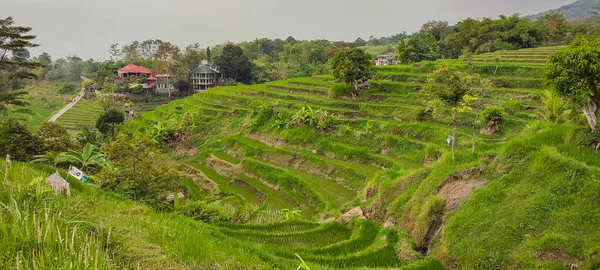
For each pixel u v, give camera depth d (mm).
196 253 8469
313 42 115812
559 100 24312
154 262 7523
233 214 23328
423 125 33188
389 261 15445
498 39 65750
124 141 22406
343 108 41938
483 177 16094
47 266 6160
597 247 10422
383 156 31203
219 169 38312
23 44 33406
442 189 17203
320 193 28031
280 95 50938
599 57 14273
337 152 34188
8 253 6273
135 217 10664
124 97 79562
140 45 132375
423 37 74125
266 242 18500
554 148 14445
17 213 7289
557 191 12625
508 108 32500
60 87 97500
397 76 46094
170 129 49000
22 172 11703
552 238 11336
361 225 18984
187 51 94938
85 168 29344
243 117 47969
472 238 13305
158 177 22703
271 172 33750
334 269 14195
